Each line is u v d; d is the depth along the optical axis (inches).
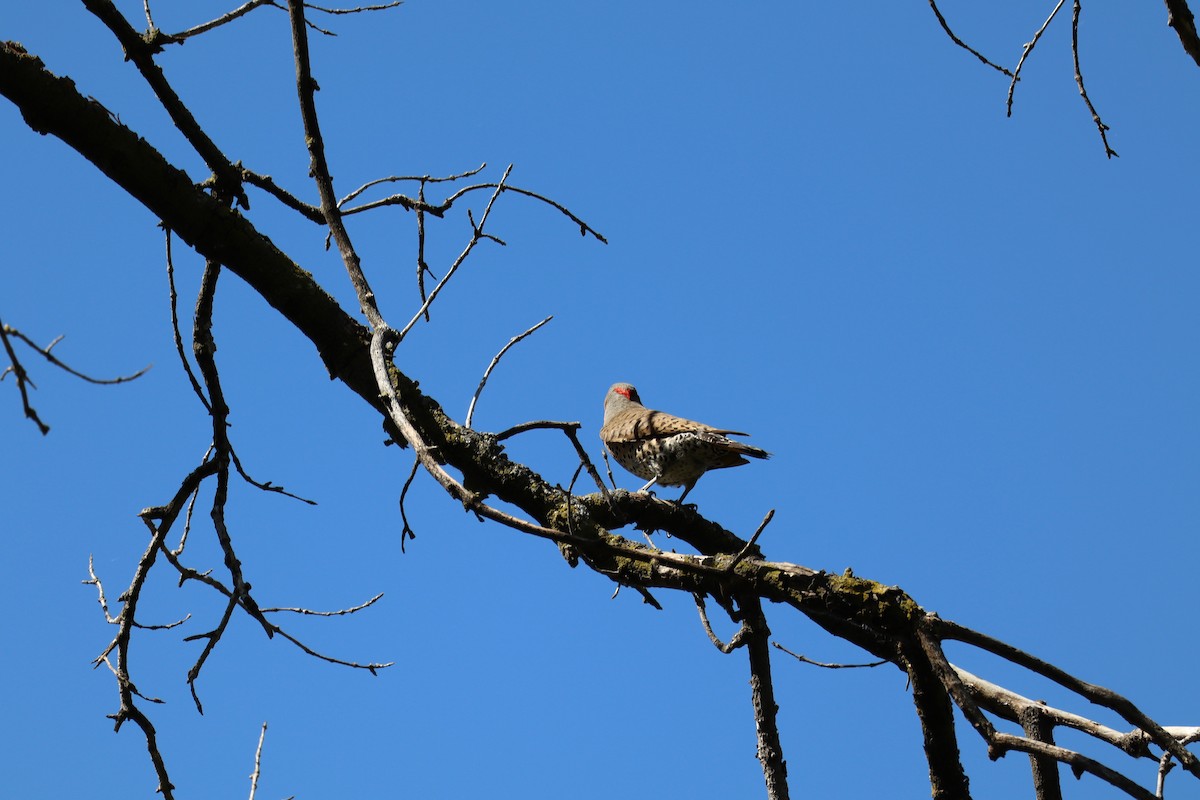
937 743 364.5
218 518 410.9
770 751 345.1
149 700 385.4
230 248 441.7
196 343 435.8
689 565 305.1
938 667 336.5
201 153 436.1
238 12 431.5
